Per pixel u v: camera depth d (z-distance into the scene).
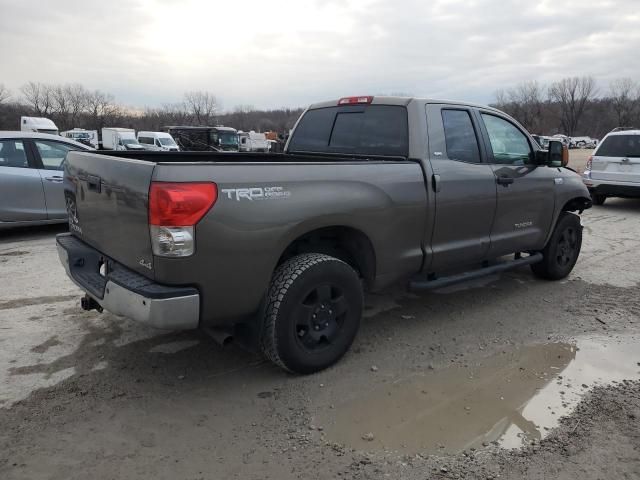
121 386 3.50
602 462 2.77
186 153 4.88
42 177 7.77
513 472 2.69
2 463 2.71
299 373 3.63
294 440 2.95
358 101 4.75
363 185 3.73
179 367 3.78
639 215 10.97
